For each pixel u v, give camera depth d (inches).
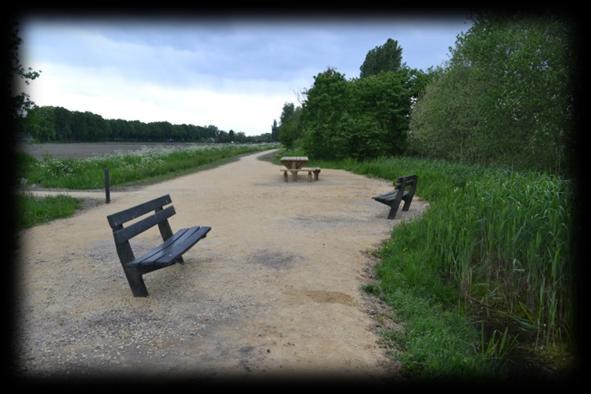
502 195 229.1
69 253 223.9
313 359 119.0
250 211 355.9
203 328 135.9
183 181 600.1
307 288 175.2
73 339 127.0
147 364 113.7
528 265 181.2
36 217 308.5
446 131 679.7
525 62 405.1
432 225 246.1
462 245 211.9
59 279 182.1
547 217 189.0
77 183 509.0
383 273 200.7
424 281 193.8
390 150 946.1
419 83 943.7
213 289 171.0
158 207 197.9
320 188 517.3
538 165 454.6
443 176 497.4
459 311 175.0
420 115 753.6
